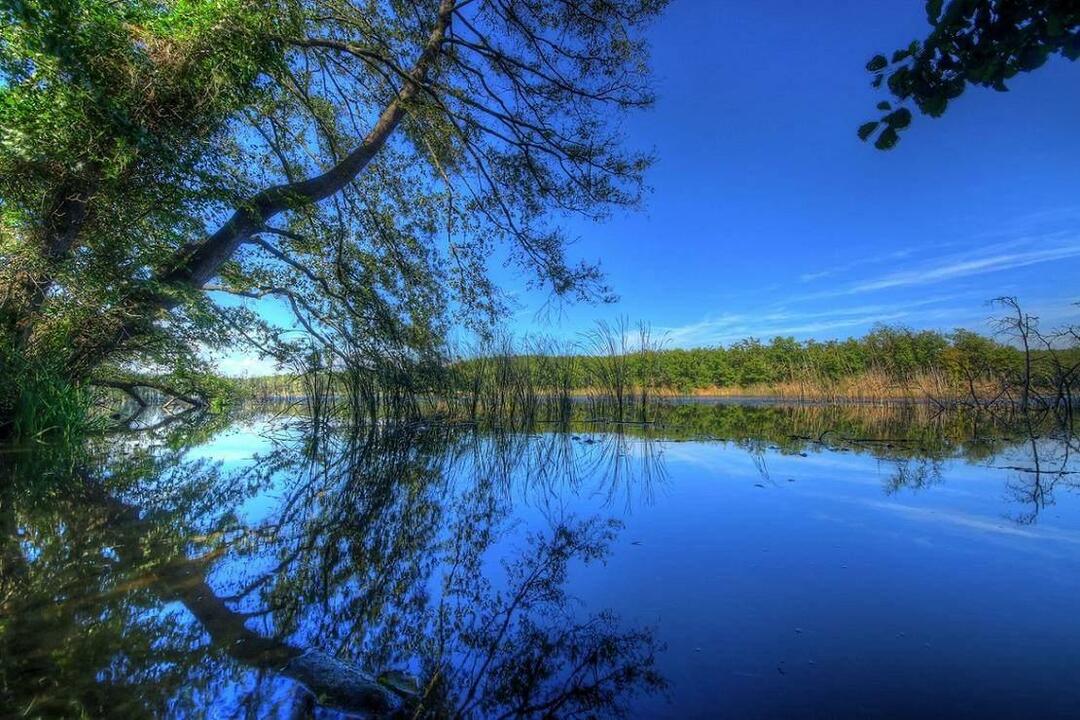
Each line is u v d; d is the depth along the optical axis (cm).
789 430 987
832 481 465
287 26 614
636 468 576
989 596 207
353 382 1030
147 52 545
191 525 309
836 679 148
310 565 251
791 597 209
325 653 165
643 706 138
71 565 231
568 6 879
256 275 892
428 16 866
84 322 638
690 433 947
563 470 571
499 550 284
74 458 543
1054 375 1437
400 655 168
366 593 219
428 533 319
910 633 176
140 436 812
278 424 1099
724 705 137
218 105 584
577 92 905
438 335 987
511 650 171
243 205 654
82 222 575
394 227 912
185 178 580
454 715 136
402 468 580
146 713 129
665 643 173
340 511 369
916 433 894
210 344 802
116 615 182
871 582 224
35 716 125
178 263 679
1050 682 145
